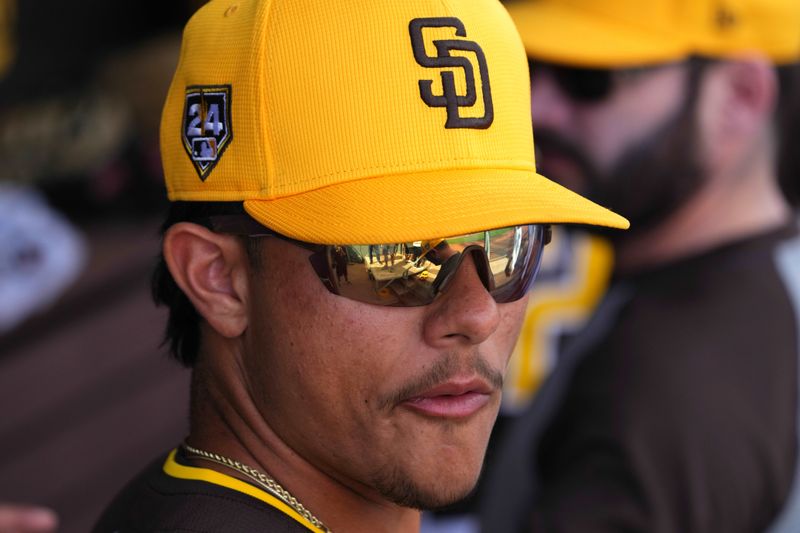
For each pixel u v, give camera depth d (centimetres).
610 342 546
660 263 577
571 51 582
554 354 664
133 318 971
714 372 517
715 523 503
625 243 589
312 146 297
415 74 302
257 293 308
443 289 297
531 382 662
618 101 582
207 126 312
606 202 594
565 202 308
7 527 477
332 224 289
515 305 326
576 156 596
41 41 1145
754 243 566
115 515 328
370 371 300
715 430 505
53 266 909
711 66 582
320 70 298
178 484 310
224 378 325
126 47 1235
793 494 521
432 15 307
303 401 305
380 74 300
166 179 331
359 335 298
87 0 1187
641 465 503
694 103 582
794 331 539
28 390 888
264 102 299
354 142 298
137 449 977
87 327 930
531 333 665
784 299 547
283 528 298
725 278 553
